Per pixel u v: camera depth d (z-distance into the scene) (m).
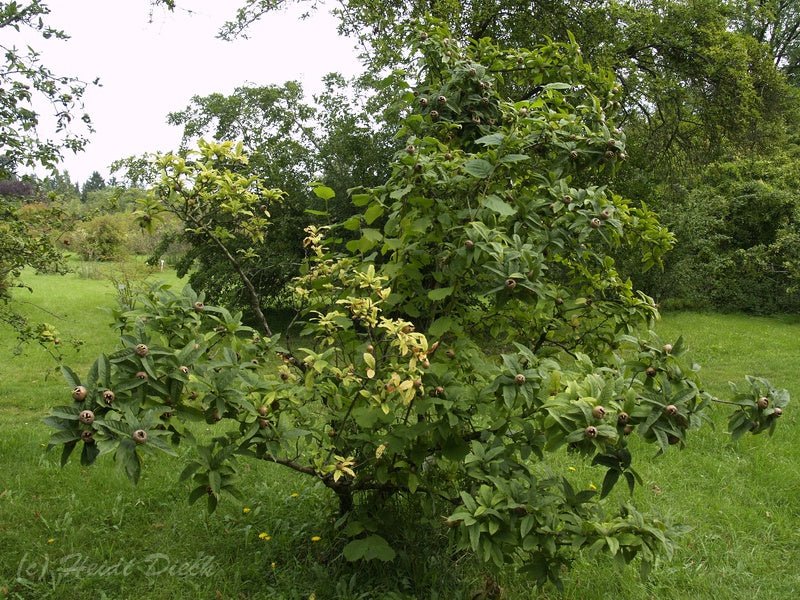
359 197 2.73
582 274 3.24
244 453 2.23
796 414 5.84
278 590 2.84
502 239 2.38
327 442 2.66
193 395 2.13
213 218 2.95
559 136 2.72
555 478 2.45
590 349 3.11
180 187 2.65
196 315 2.36
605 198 2.71
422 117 3.15
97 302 13.20
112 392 1.79
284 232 9.24
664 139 11.62
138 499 3.72
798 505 3.95
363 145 9.75
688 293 14.78
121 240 7.96
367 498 3.04
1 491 3.79
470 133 3.16
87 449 1.75
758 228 15.38
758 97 10.88
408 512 3.06
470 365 2.68
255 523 3.46
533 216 2.66
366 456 2.63
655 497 3.97
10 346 8.79
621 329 3.07
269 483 4.01
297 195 9.47
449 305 2.82
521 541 2.26
